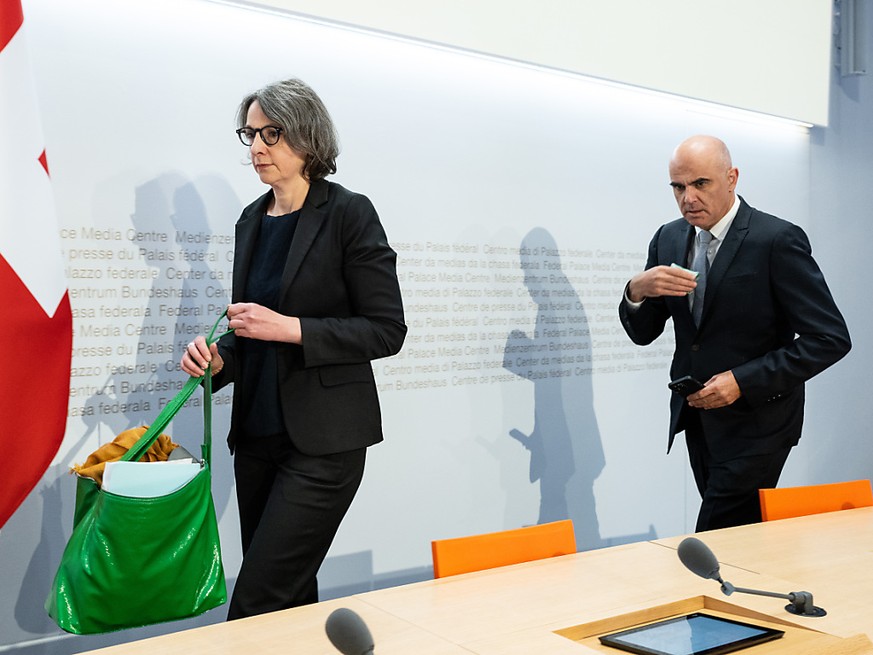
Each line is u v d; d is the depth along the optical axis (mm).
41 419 2598
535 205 4531
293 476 2605
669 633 1750
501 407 4395
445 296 4180
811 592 2020
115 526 2172
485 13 4086
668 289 3475
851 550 2416
